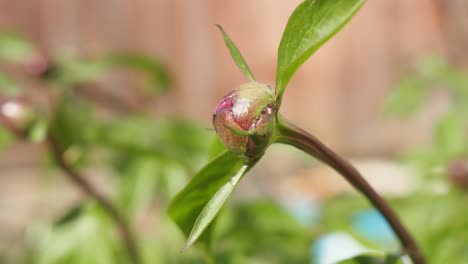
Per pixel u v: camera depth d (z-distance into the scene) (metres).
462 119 0.97
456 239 0.73
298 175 1.68
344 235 0.78
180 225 0.52
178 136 0.84
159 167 0.80
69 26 2.40
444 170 0.82
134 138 0.76
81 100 0.76
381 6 2.53
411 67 1.26
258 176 1.47
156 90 1.00
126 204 0.78
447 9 1.46
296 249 0.78
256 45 2.51
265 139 0.50
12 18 2.37
